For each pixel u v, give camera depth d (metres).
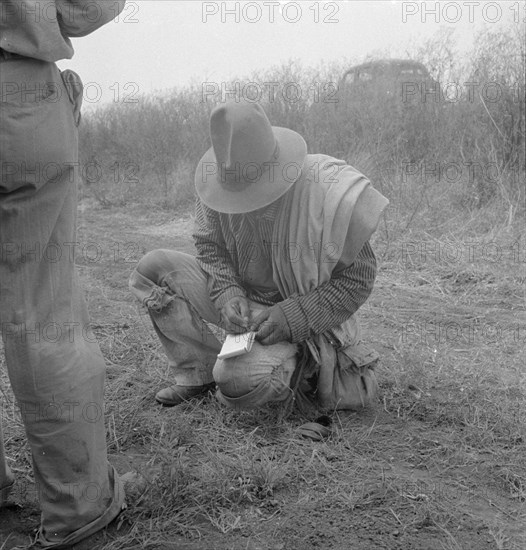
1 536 2.62
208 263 3.44
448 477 2.95
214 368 3.31
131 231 8.84
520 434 3.25
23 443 3.23
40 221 2.34
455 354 4.27
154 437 3.30
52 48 2.29
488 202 7.28
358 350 3.44
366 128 8.70
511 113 7.92
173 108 12.20
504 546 2.50
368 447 3.18
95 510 2.53
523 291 5.43
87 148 12.08
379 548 2.50
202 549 2.52
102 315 5.21
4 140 2.22
